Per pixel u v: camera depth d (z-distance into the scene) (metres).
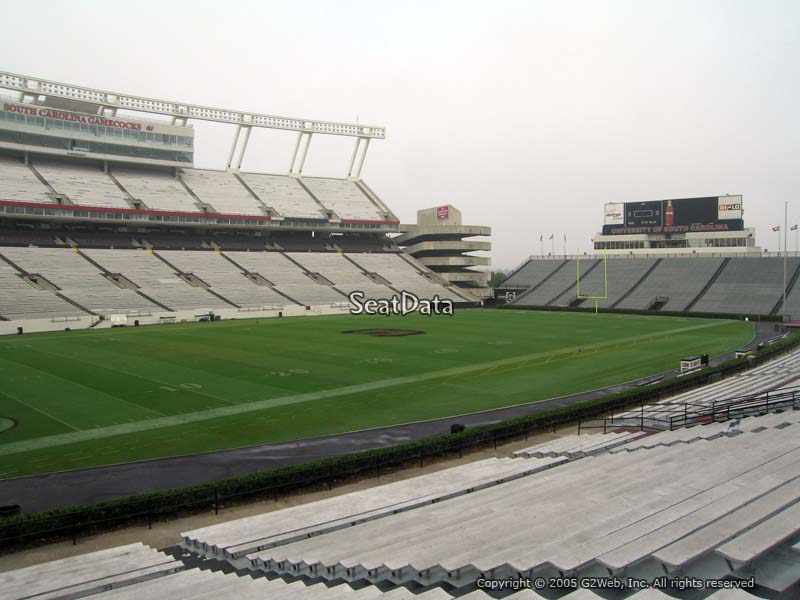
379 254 129.88
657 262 120.38
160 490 21.38
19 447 27.83
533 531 11.99
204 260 106.62
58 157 108.25
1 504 21.41
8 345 59.59
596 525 11.70
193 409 34.72
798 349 54.88
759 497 11.96
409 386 41.34
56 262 91.69
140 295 88.25
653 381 43.50
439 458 25.64
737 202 116.75
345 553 12.79
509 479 19.05
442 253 134.88
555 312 107.12
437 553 11.55
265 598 10.41
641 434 25.06
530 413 34.44
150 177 115.19
